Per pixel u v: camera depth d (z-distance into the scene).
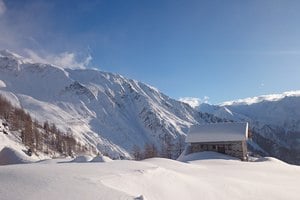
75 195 11.85
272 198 22.67
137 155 112.50
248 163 47.84
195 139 69.69
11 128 127.88
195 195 18.56
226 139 67.81
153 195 15.88
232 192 21.94
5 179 13.40
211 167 37.56
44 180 13.38
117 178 15.70
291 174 39.34
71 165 19.12
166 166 29.39
